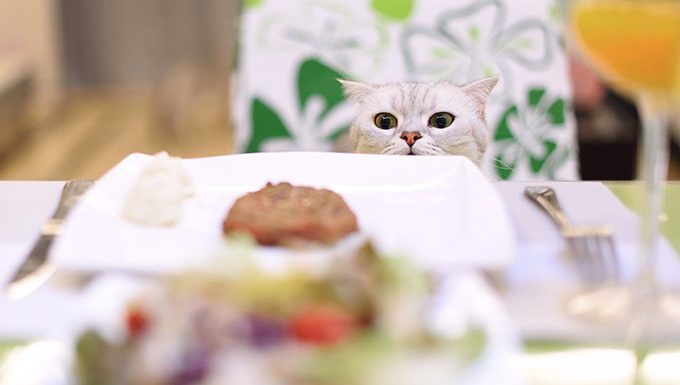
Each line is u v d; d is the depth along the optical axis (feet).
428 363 2.56
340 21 4.22
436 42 4.21
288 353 2.44
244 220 2.99
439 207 3.18
